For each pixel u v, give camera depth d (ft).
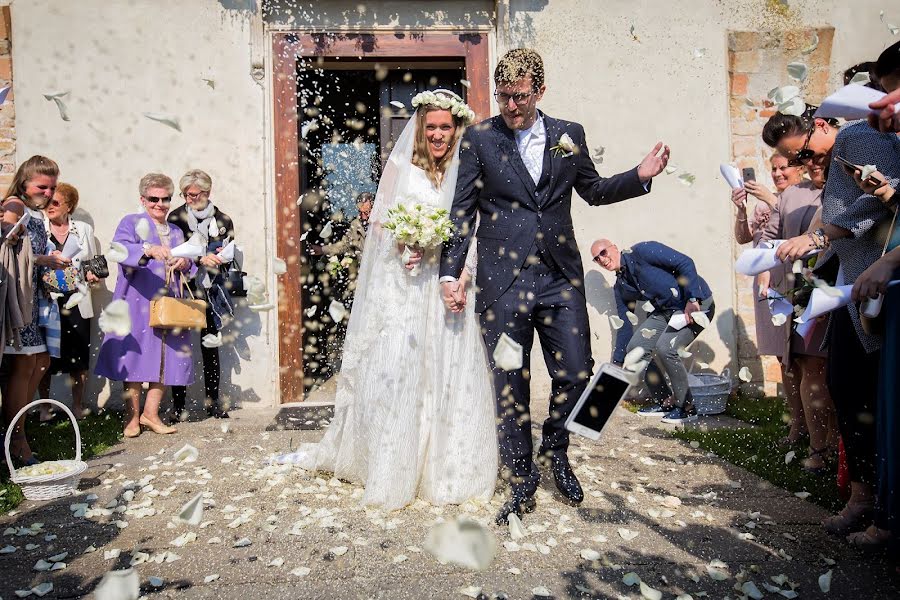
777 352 13.28
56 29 18.12
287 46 18.62
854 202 7.78
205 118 18.47
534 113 9.60
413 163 10.60
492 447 10.30
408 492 9.93
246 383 18.42
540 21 19.25
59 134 18.13
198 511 6.31
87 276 15.58
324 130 21.11
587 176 9.84
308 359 19.83
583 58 19.36
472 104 19.11
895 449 7.27
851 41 19.72
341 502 10.22
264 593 7.32
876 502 7.70
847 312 8.23
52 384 17.74
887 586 7.27
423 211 9.68
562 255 9.46
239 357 18.40
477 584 7.45
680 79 19.53
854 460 8.55
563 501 10.05
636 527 9.05
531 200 9.34
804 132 10.81
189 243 13.91
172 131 18.38
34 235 13.03
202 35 18.44
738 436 14.06
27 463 12.41
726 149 19.62
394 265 10.46
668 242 19.51
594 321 19.30
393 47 18.92
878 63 7.39
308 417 17.03
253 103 18.56
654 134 19.52
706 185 19.60
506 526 9.09
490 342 9.43
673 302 16.34
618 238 19.43
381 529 9.08
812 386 11.25
